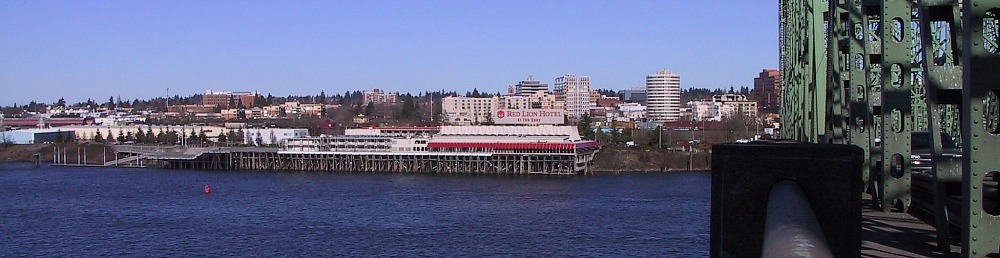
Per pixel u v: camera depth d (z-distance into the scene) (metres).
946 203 15.34
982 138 11.39
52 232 85.69
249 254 70.88
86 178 168.88
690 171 178.88
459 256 68.06
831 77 29.28
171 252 72.56
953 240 15.93
